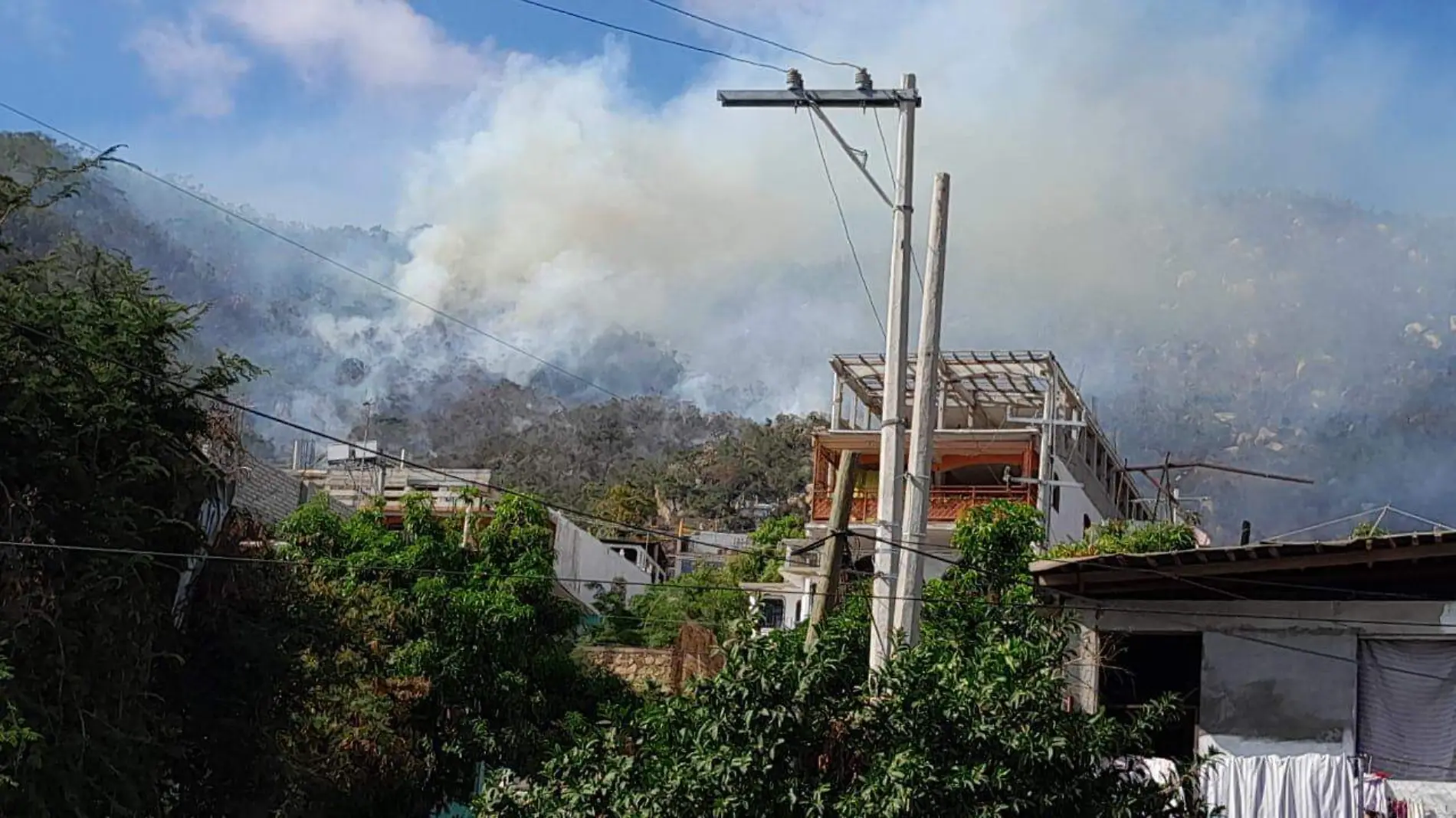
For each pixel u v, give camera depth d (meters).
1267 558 15.80
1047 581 17.08
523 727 23.98
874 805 10.66
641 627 41.88
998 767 11.19
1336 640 16.02
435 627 23.81
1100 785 11.84
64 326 13.80
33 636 12.52
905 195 15.48
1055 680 12.00
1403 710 15.80
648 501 77.81
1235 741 16.17
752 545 49.97
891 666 11.80
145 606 13.78
